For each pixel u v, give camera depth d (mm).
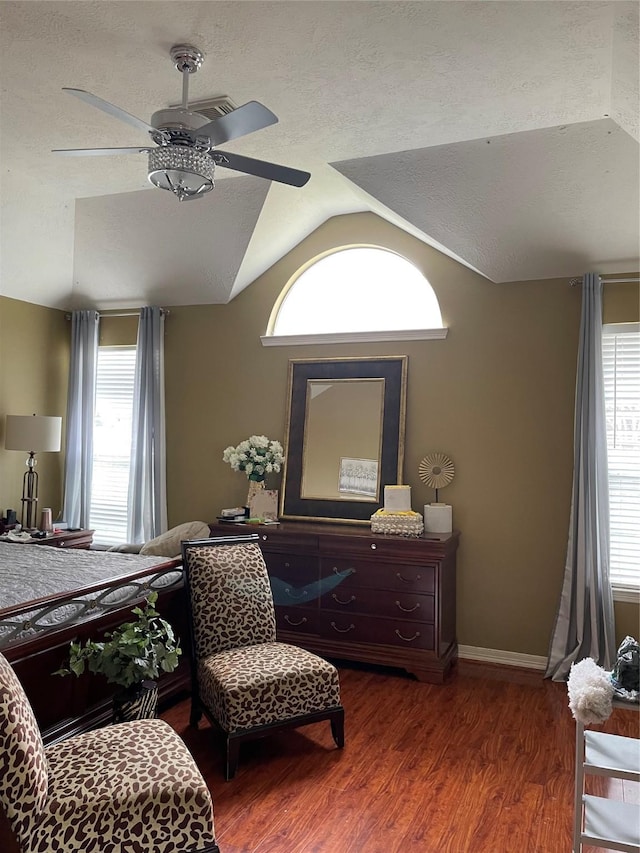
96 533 5754
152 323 5488
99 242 5094
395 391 4785
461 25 2527
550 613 4352
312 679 3119
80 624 2953
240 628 3412
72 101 3229
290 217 4742
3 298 5293
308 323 5211
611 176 3650
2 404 5305
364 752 3160
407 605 4180
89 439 5652
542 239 4145
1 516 5266
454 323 4664
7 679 1933
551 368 4410
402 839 2457
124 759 2170
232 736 2883
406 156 3801
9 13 2527
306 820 2574
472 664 4449
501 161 3697
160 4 2438
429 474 4633
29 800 1884
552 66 2811
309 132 3520
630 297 4207
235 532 4633
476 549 4543
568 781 2893
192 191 2801
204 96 3129
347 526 4754
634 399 4219
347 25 2545
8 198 4438
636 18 2400
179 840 2045
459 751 3174
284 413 5137
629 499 4219
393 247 4871
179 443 5504
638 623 4117
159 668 3525
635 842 2139
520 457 4461
